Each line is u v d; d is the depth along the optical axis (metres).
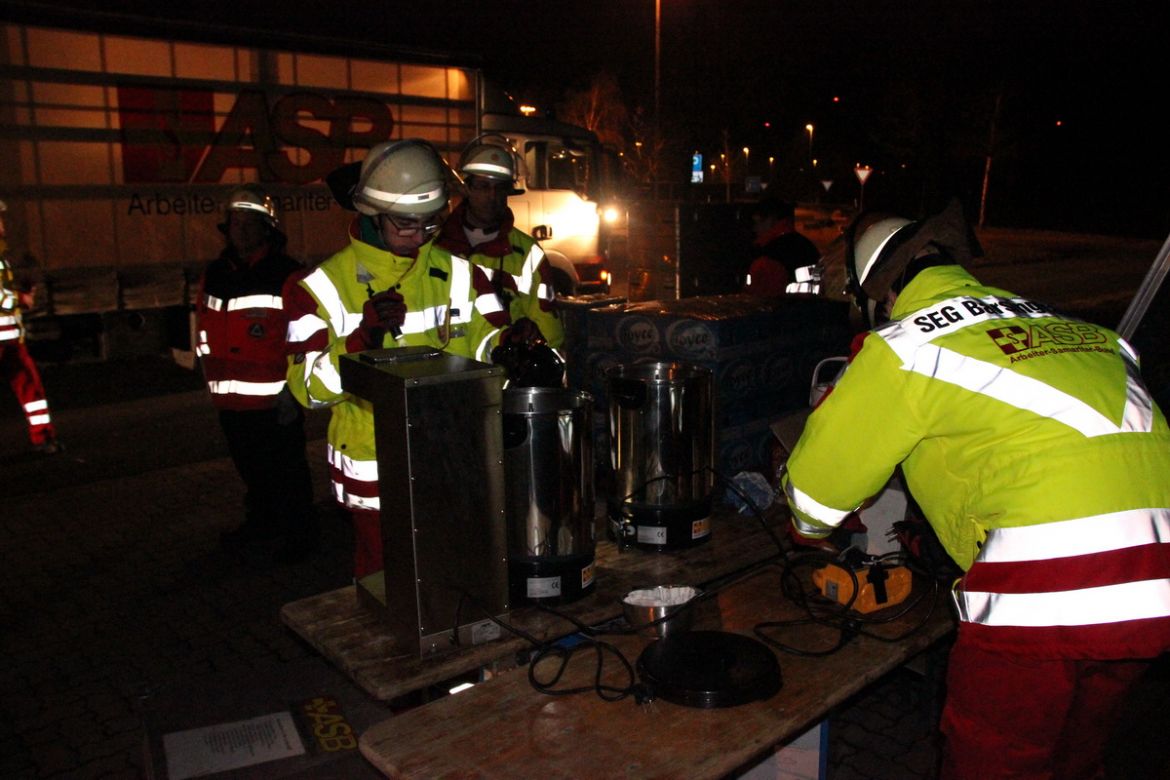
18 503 5.73
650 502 2.57
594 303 3.88
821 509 2.02
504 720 1.79
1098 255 25.27
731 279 11.19
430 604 2.00
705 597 2.34
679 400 2.50
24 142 7.92
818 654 2.03
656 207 10.93
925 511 2.02
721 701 1.81
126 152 8.46
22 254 8.01
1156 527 1.74
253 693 2.20
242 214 4.41
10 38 7.75
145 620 4.17
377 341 2.57
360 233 2.71
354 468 2.76
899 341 1.88
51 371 9.70
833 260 4.08
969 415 1.82
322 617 2.22
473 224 3.60
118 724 3.33
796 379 3.69
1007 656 1.78
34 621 4.16
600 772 1.63
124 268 8.59
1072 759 2.04
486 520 2.04
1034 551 1.74
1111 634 1.68
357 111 9.81
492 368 1.99
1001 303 1.96
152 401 8.46
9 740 3.23
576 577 2.26
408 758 1.67
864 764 3.07
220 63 8.87
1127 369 1.92
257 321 4.50
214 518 5.49
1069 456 1.75
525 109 11.92
